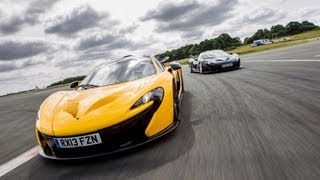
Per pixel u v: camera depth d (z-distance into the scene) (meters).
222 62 10.02
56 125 2.62
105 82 3.52
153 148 2.63
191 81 8.55
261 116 3.28
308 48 14.98
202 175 1.95
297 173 1.79
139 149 2.65
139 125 2.61
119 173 2.20
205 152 2.37
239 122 3.16
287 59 10.16
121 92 2.88
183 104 4.77
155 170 2.15
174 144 2.67
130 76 3.54
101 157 2.61
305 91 4.28
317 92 4.08
